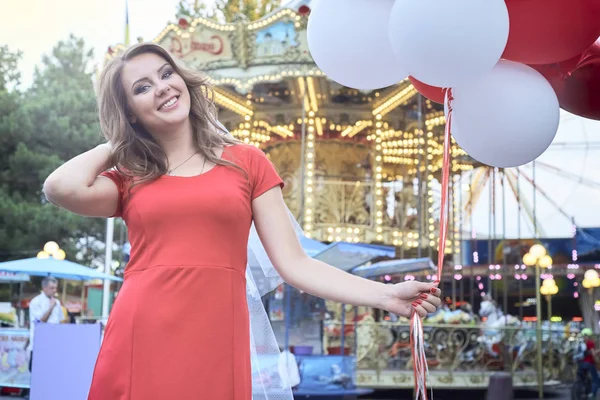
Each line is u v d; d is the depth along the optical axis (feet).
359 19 8.95
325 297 7.02
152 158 7.06
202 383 6.50
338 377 36.94
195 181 6.91
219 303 6.66
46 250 53.42
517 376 44.06
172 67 7.24
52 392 23.15
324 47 9.18
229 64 45.14
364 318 45.14
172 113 7.02
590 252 79.30
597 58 10.17
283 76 44.27
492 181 67.41
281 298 42.24
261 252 9.29
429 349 43.37
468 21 7.50
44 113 91.40
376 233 52.44
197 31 45.32
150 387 6.48
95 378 6.76
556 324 60.03
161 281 6.63
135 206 6.86
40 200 89.76
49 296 35.60
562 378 47.21
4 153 89.86
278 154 54.54
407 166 57.88
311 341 42.29
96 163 7.02
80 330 23.31
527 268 74.43
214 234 6.75
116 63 7.14
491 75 8.80
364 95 49.60
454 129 9.20
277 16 44.16
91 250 94.79
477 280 82.12
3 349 34.99
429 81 8.07
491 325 46.62
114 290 66.80
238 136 53.42
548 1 8.38
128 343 6.58
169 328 6.53
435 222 60.54
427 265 42.65
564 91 10.66
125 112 7.17
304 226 50.34
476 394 43.83
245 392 6.75
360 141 54.29
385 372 42.47
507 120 8.66
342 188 53.06
